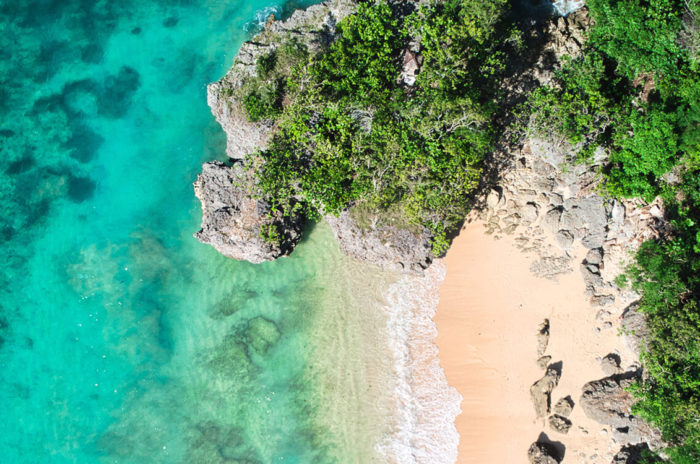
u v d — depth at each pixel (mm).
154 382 32375
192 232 32656
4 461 32656
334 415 31422
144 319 32594
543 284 30766
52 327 33000
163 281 32719
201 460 31828
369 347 31422
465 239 31172
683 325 27344
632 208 30062
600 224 30016
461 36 27641
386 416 31188
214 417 31984
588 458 30172
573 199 30422
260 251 30266
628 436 29609
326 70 28438
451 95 27344
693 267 28891
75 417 32531
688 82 26859
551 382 30172
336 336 31609
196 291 32500
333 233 31406
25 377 32938
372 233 29516
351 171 28438
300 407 31562
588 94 28078
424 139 27359
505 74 30219
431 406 31031
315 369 31672
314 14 30938
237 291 32219
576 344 30609
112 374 32531
